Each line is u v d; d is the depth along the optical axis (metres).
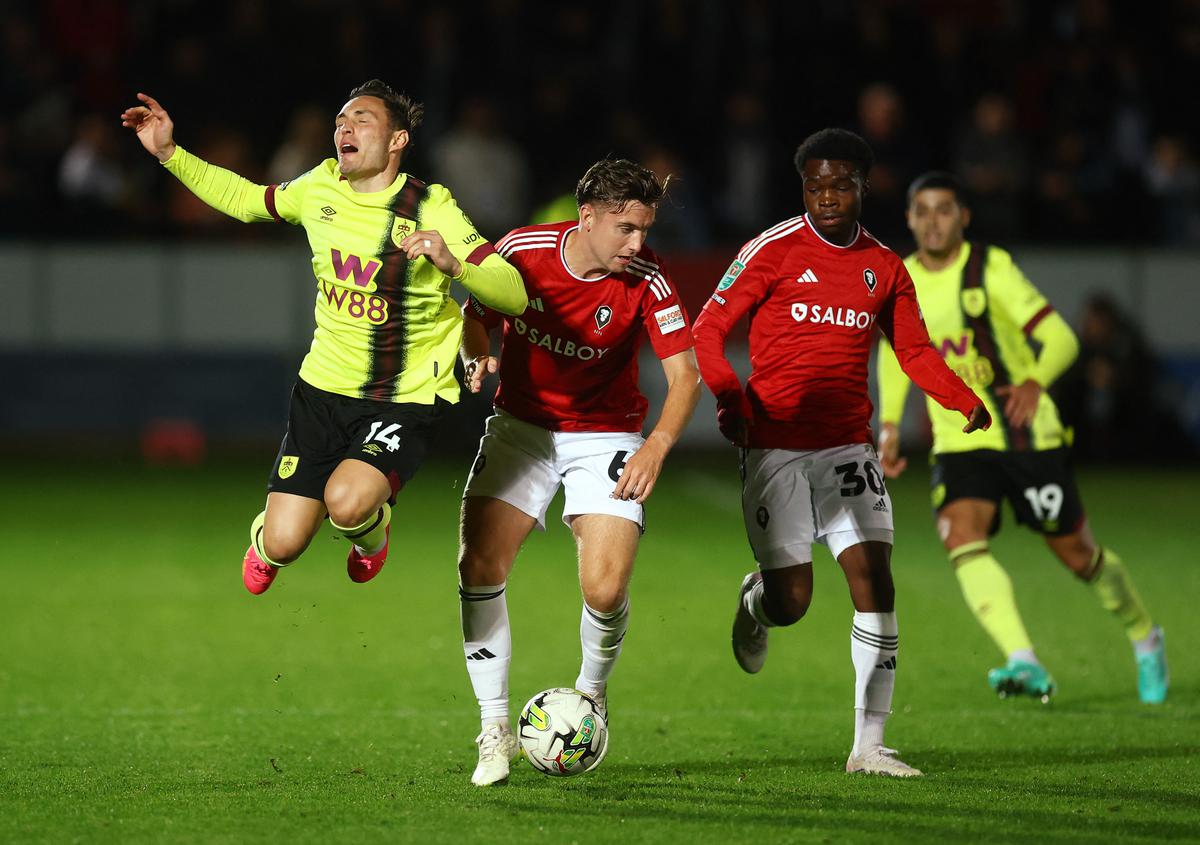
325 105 58.50
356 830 15.53
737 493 48.97
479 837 15.30
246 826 15.68
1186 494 48.62
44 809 16.34
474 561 18.36
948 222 23.64
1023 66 62.31
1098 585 23.86
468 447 55.84
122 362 58.84
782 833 15.55
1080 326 57.81
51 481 49.31
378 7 60.53
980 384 23.98
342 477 17.77
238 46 58.56
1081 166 61.22
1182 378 59.44
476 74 60.72
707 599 31.73
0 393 58.50
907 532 41.47
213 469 52.47
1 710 21.98
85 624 28.78
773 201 59.97
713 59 62.31
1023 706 23.09
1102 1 64.19
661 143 61.25
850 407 19.59
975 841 15.28
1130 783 17.94
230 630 28.44
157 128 18.39
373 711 22.16
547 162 59.53
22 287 58.31
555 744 17.52
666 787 17.62
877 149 55.12
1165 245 59.84
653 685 24.31
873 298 19.30
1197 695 24.00
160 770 18.34
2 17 63.12
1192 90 63.16
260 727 21.02
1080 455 55.09
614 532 18.20
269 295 59.22
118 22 62.09
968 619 30.00
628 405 18.95
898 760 18.59
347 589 32.78
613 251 17.52
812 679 24.81
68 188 58.53
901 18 61.06
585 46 61.91
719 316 19.39
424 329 18.38
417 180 18.20
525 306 17.39
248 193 18.69
